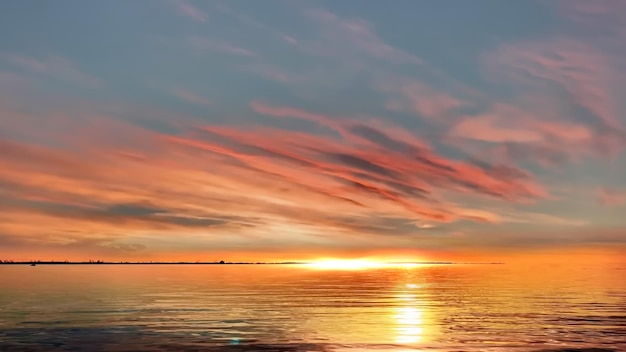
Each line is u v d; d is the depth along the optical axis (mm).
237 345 31062
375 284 108312
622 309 50844
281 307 53031
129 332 35625
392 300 62594
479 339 33062
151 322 40594
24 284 100750
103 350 29578
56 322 40375
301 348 30203
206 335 34500
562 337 33625
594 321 41344
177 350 29609
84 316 44344
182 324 39625
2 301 58906
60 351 29281
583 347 30453
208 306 54031
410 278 148500
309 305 55594
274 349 29906
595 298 65625
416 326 38625
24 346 30562
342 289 88375
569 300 62188
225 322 40844
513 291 81500
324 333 35344
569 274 176750
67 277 146625
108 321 41094
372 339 33031
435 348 30188
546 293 75500
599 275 167500
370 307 53531
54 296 67250
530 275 174375
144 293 74625
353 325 39281
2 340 32438
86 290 81188
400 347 30469
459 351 29422
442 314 46656
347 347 30547
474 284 106562
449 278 145625
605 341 32281
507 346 30766
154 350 29609
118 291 79312
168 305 54875
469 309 51375
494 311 49344
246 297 67562
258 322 40906
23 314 45562
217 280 130625
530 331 36094
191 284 105938
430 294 74500
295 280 132250
